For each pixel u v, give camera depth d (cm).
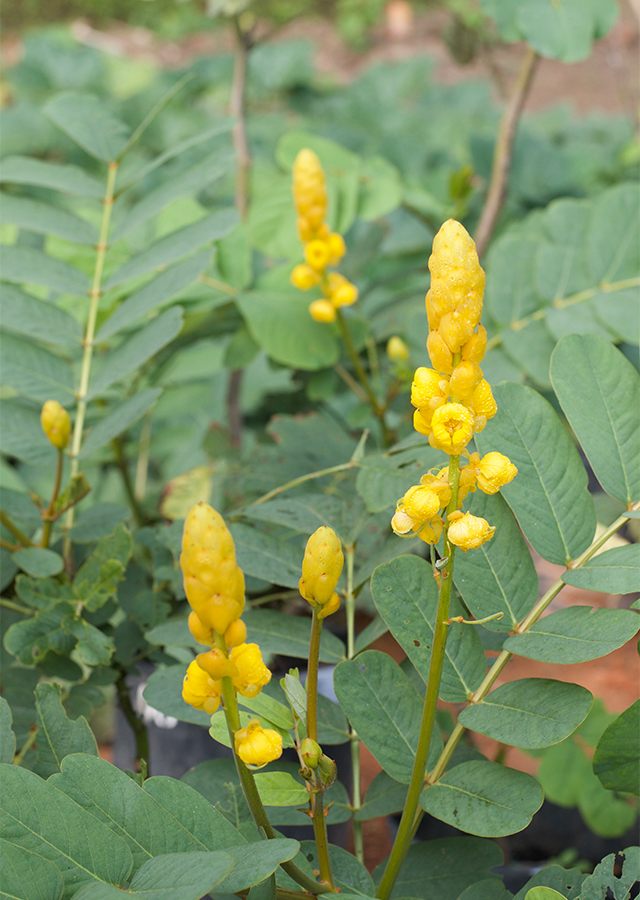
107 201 174
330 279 174
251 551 127
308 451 193
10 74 762
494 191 233
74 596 134
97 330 163
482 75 957
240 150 262
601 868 108
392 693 113
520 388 118
